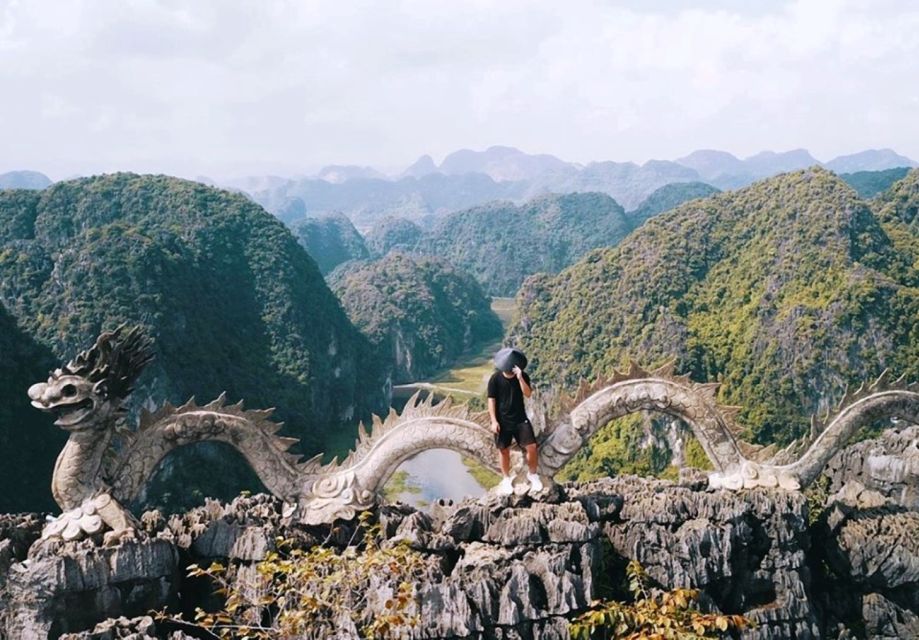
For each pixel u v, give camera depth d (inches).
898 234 3309.5
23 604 513.3
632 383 647.8
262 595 532.7
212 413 621.3
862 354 2699.3
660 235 3676.2
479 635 513.0
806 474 660.7
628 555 596.1
